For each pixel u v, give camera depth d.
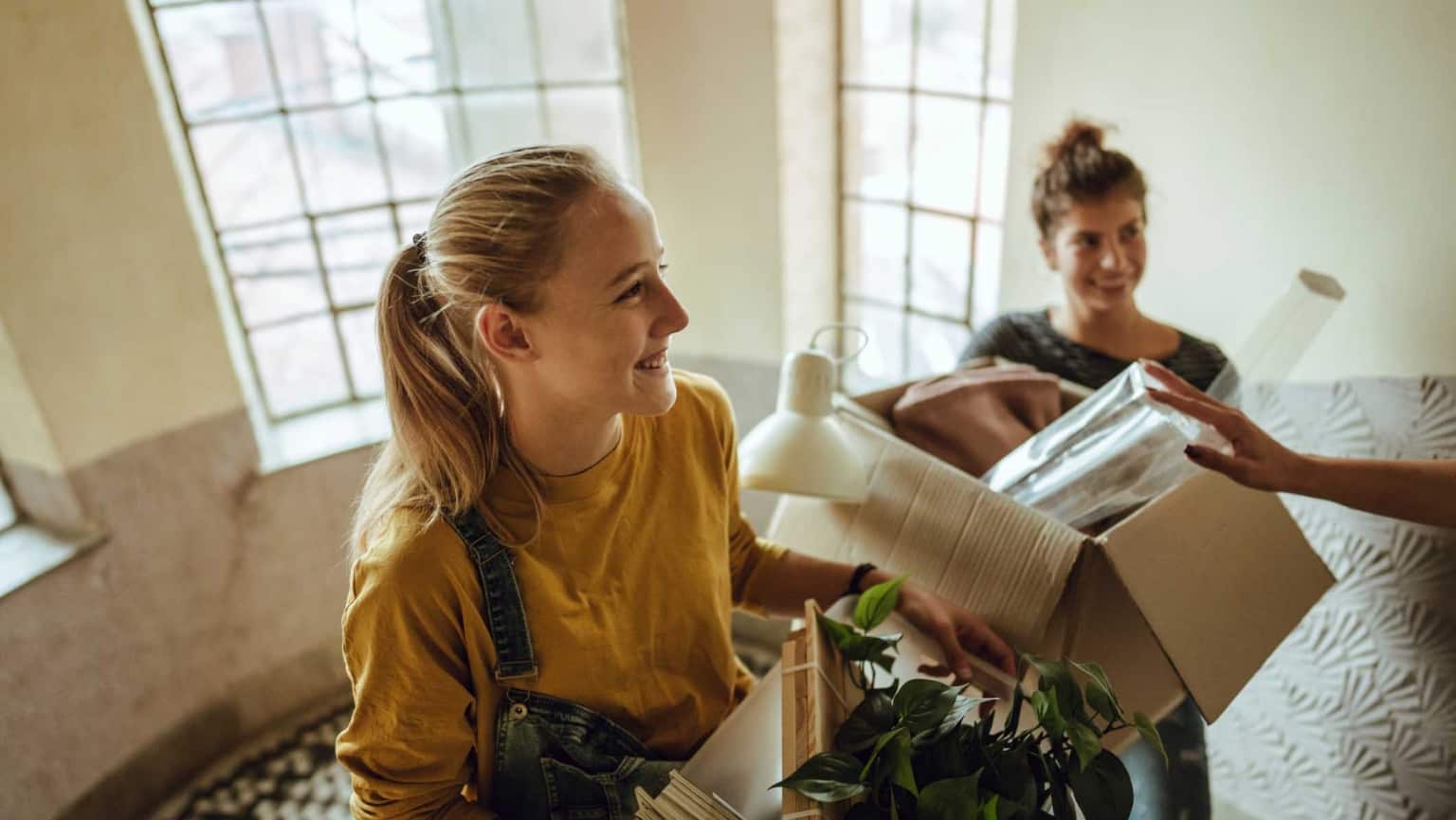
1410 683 1.85
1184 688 1.29
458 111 2.71
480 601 1.09
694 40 2.57
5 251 2.17
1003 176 2.41
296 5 2.49
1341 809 2.05
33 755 2.35
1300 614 1.34
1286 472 1.19
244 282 2.67
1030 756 1.00
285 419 2.86
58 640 2.37
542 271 0.98
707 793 1.07
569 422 1.08
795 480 1.34
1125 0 1.88
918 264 2.71
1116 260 1.71
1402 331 1.68
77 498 2.38
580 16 2.68
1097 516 1.38
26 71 2.13
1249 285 1.87
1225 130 1.82
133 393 2.42
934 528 1.39
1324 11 1.63
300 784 2.70
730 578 1.42
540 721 1.15
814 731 1.04
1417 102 1.57
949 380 1.60
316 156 2.64
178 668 2.64
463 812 1.18
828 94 2.64
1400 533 1.78
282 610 2.81
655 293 1.04
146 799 2.61
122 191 2.31
